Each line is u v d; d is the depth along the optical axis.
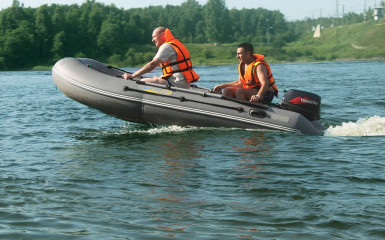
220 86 7.66
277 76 29.44
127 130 7.82
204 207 3.89
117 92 7.61
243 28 172.62
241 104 7.34
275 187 4.41
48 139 7.19
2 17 98.44
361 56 117.62
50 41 97.94
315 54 123.44
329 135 7.11
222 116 7.34
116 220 3.62
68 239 3.28
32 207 3.93
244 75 7.36
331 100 12.30
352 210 3.76
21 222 3.60
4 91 18.62
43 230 3.44
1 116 10.06
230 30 158.75
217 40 138.62
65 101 13.56
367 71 34.38
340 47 126.31
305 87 18.03
